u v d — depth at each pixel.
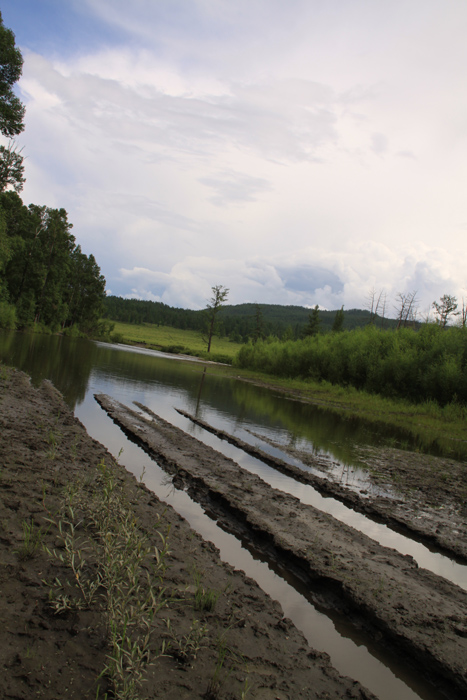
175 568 4.21
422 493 8.31
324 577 4.56
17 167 36.88
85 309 74.88
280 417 15.71
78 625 3.08
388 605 4.16
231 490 6.77
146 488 6.43
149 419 11.52
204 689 2.76
